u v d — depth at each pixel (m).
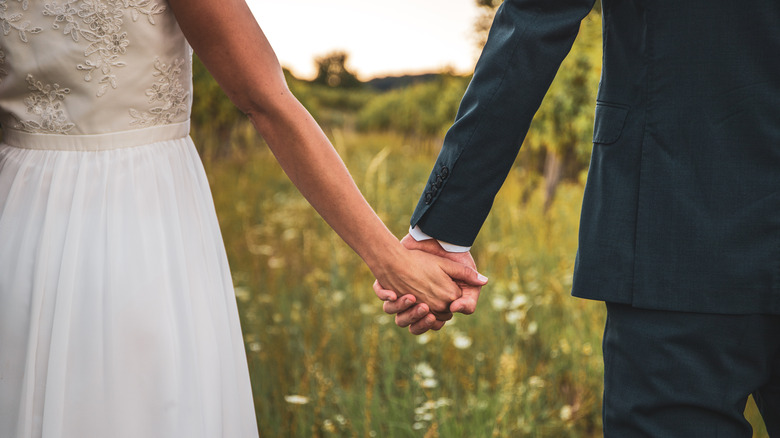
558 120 6.29
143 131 1.16
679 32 1.22
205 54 1.16
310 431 2.43
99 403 1.10
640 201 1.26
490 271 4.15
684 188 1.22
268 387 2.77
